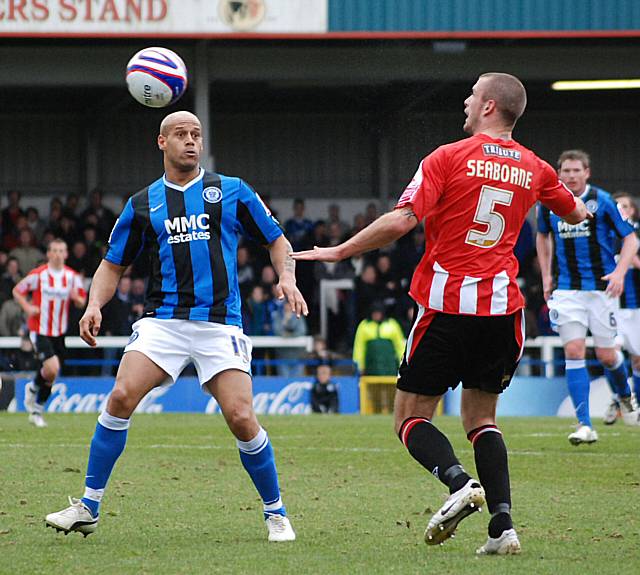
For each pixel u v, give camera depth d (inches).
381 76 2950.3
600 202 1510.8
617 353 1654.8
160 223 823.7
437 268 775.1
